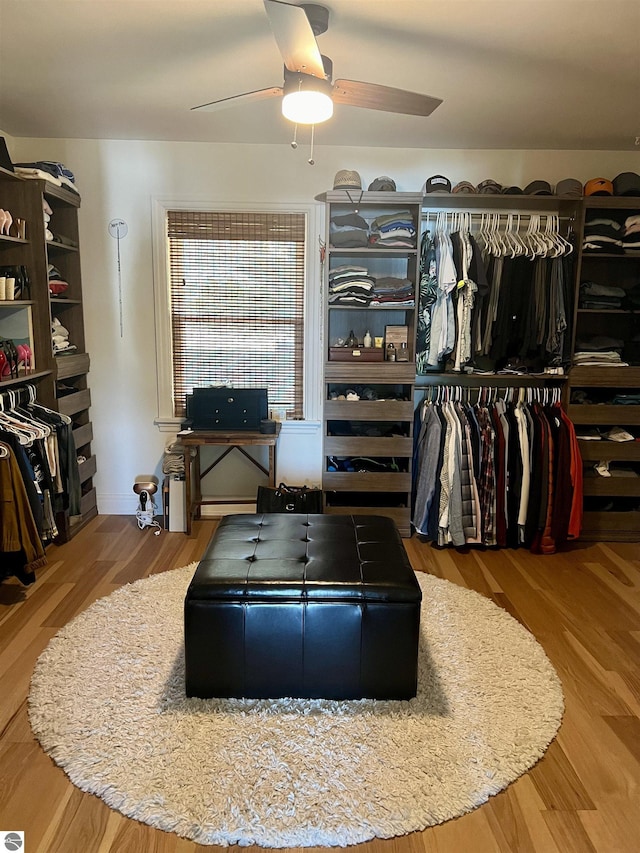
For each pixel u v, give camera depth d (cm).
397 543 245
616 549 371
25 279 334
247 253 397
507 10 210
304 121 227
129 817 165
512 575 330
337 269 370
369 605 209
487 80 272
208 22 223
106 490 419
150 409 409
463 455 352
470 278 353
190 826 161
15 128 354
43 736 194
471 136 356
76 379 397
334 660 212
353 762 184
